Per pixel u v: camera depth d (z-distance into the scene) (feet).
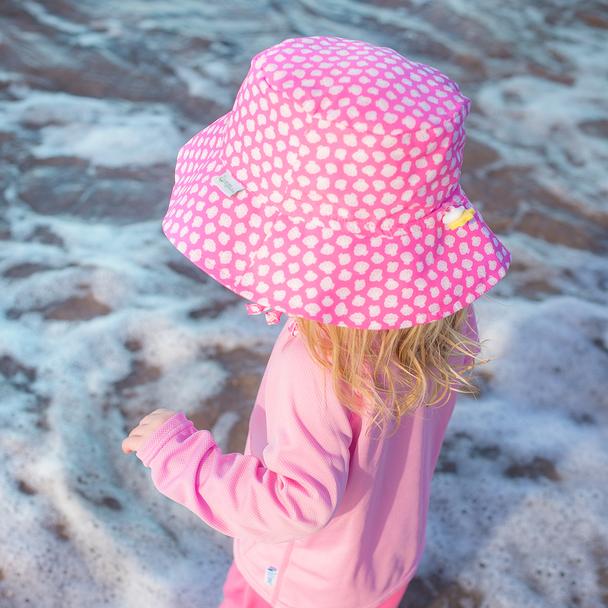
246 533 4.14
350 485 4.28
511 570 7.00
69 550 6.80
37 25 14.35
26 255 9.86
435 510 7.43
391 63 3.87
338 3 16.83
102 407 8.09
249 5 16.25
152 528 7.09
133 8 15.49
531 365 9.07
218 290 9.71
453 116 3.73
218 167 4.18
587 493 7.68
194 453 4.30
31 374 8.30
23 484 7.19
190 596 6.61
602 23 16.97
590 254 11.02
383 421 4.11
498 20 16.56
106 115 12.67
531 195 11.91
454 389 4.58
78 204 10.89
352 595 4.72
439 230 4.03
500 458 7.98
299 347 4.11
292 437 4.00
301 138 3.71
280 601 4.85
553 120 13.71
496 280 4.09
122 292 9.43
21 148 11.76
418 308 3.91
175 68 13.87
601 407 8.71
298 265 3.88
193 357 8.73
